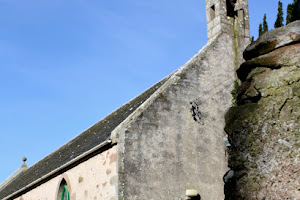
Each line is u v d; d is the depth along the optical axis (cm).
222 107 1374
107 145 1170
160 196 1153
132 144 1159
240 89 380
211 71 1397
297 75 342
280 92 346
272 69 361
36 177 1727
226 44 1479
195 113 1305
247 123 356
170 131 1238
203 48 1430
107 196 1132
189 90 1323
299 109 331
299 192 310
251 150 347
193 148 1264
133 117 1189
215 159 1291
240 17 1529
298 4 418
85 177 1267
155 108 1235
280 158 327
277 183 323
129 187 1114
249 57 387
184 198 1188
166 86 1284
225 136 1336
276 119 339
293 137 326
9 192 2056
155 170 1172
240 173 350
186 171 1224
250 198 337
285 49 354
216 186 1262
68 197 1381
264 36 370
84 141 1574
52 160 1855
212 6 1571
